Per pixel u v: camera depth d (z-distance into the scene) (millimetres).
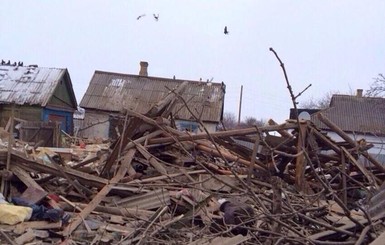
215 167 7605
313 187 7598
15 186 6523
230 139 8062
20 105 27203
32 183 6426
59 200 6395
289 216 4195
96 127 28500
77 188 6648
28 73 29312
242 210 5141
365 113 29547
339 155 7898
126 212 6059
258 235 4336
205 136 7605
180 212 6270
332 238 4203
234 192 6688
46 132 18203
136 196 6469
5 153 6562
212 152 7910
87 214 5906
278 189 4352
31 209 5582
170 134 7344
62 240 5297
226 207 5723
